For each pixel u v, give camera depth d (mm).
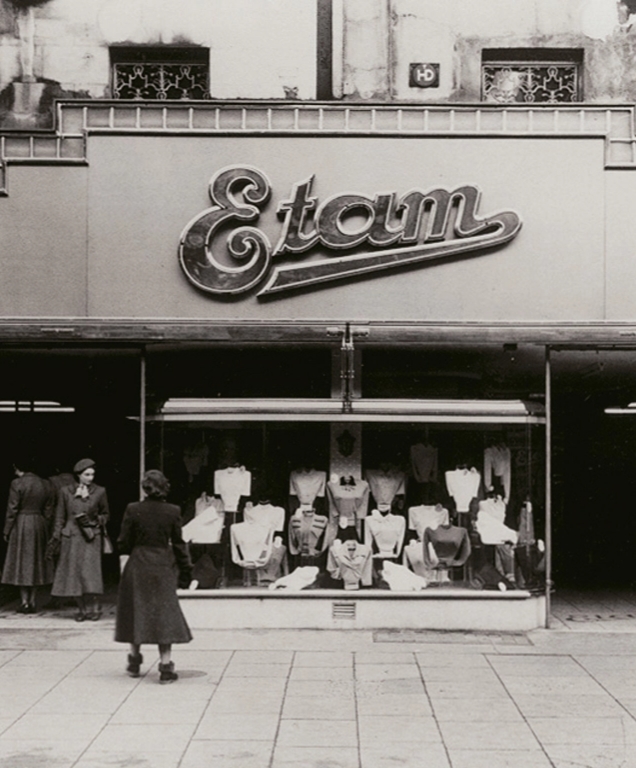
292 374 11242
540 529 10898
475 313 10727
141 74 12672
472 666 8930
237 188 10820
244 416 10906
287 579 10711
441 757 6414
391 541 10742
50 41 12594
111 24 12578
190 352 11406
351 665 8945
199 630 10547
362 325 10633
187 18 12531
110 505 13531
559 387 14531
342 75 12438
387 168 10805
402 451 10883
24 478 11562
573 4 12578
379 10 12477
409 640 10062
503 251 10773
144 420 10992
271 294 10766
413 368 11250
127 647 9750
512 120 10922
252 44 12469
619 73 12539
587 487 15383
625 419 15391
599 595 12930
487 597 10586
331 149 10805
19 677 8508
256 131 10812
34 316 10766
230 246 10758
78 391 13328
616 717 7320
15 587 13516
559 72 12680
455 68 12461
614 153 10898
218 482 10875
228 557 10750
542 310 10719
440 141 10812
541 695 7934
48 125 12570
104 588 13344
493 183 10812
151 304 10789
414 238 10711
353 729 6996
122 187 10844
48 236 10812
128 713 7371
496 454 10898
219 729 6984
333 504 10781
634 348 10820
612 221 10773
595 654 9445
